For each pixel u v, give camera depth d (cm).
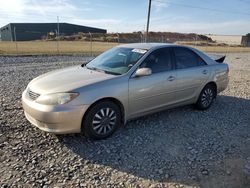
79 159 343
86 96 368
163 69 466
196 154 366
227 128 470
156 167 330
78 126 371
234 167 335
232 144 403
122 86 403
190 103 536
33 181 292
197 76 522
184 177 310
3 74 937
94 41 4866
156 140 407
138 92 424
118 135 421
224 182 302
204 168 330
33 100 377
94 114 383
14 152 353
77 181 296
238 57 2389
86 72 439
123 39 4538
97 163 335
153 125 468
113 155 357
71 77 412
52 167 322
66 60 1527
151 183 297
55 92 362
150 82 438
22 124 445
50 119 355
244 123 500
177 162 343
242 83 911
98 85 383
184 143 400
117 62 460
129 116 429
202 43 4553
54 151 362
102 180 299
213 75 557
